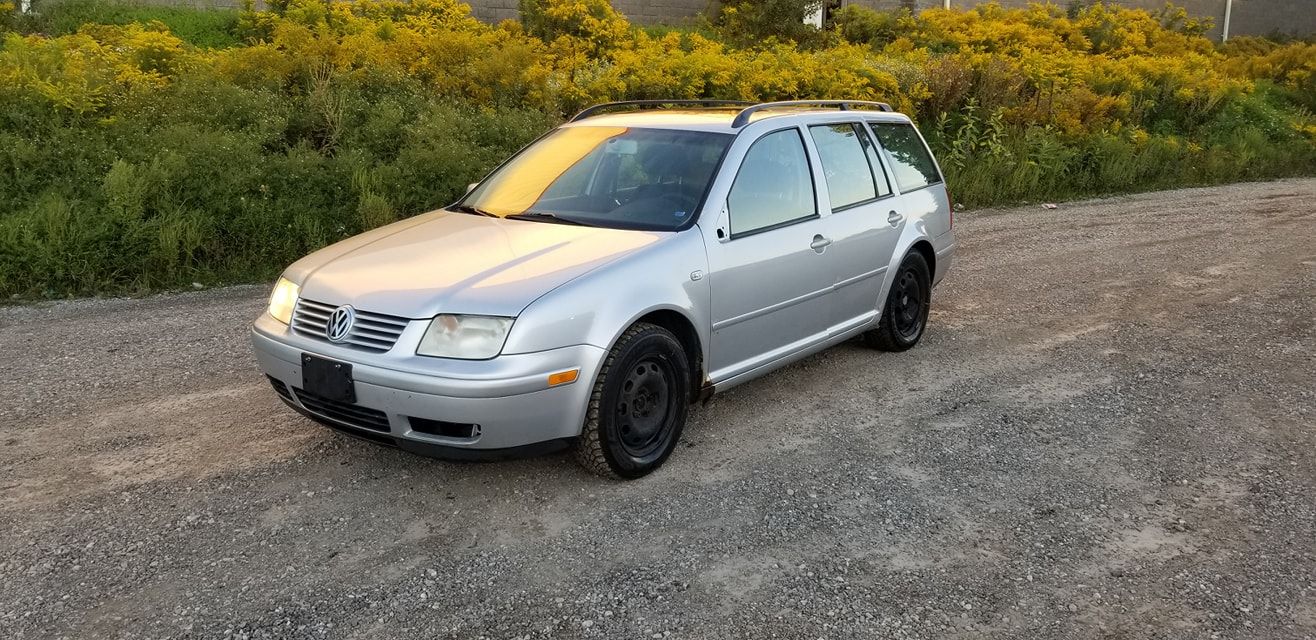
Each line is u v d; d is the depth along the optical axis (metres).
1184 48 25.77
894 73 16.16
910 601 3.29
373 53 11.75
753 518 3.88
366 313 3.82
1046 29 24.14
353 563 3.46
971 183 14.24
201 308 7.07
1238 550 3.70
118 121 9.27
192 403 5.06
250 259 8.30
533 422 3.73
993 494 4.17
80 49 10.67
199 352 5.97
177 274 7.88
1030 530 3.84
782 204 4.99
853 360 6.13
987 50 21.84
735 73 14.32
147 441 4.53
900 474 4.36
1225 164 17.70
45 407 4.97
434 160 9.61
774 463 4.45
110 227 7.73
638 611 3.19
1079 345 6.57
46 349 5.99
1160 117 19.62
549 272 3.93
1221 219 12.62
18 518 3.74
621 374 3.96
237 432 4.66
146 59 11.16
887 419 5.07
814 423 4.99
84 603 3.16
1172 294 8.18
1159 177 16.66
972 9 25.55
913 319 6.39
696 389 4.54
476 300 3.71
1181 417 5.17
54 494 3.95
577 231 4.44
